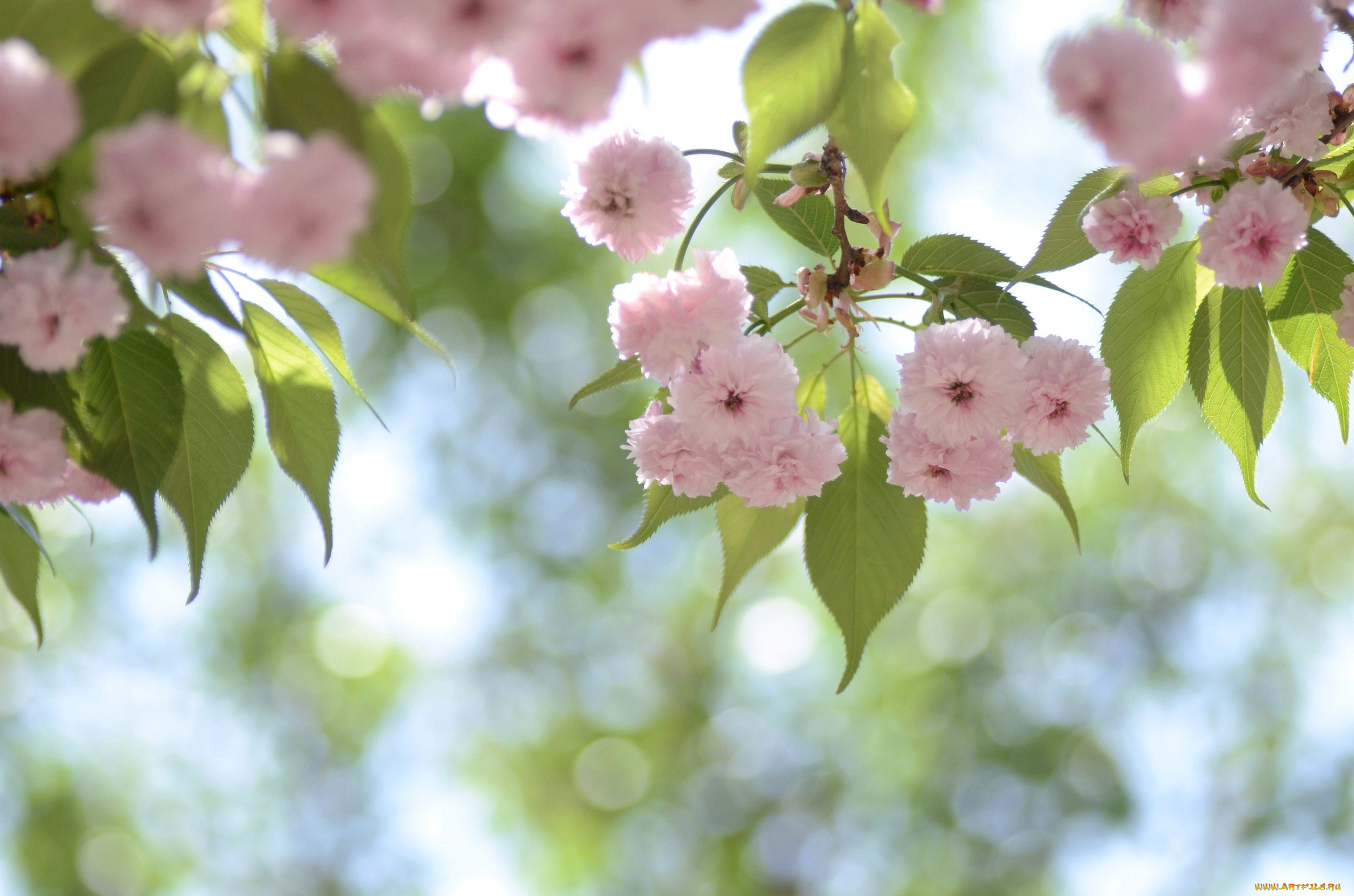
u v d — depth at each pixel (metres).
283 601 10.56
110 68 1.06
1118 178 1.75
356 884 10.75
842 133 1.30
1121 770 9.55
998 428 1.64
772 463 1.65
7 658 9.88
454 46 0.97
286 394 1.64
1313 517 10.00
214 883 10.53
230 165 0.93
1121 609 9.98
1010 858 9.44
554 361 10.20
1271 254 1.56
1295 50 1.14
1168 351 1.86
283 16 0.96
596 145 1.71
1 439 1.29
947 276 1.81
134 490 1.45
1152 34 1.34
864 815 10.52
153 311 1.25
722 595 1.88
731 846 10.84
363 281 1.41
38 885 9.61
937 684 9.84
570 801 10.77
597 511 10.41
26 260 1.12
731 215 8.64
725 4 1.04
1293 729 9.84
